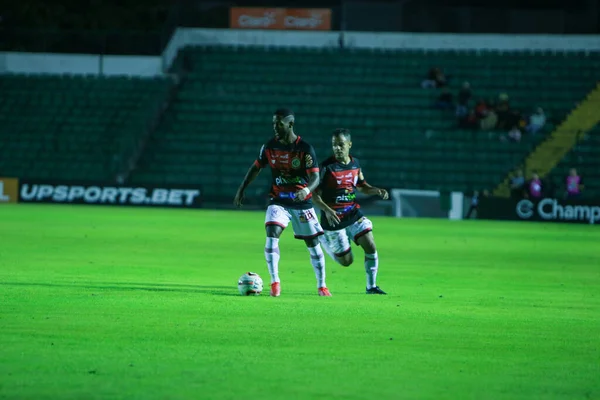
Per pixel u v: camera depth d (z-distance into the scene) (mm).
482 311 19828
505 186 71875
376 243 41969
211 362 13508
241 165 74750
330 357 14086
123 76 83812
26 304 19172
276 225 21703
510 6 90312
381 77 83000
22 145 76562
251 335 15836
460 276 28328
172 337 15484
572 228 58469
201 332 16047
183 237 42094
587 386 12469
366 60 85062
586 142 75750
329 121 78312
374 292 23016
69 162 74938
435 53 85750
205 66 84812
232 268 28984
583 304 21656
